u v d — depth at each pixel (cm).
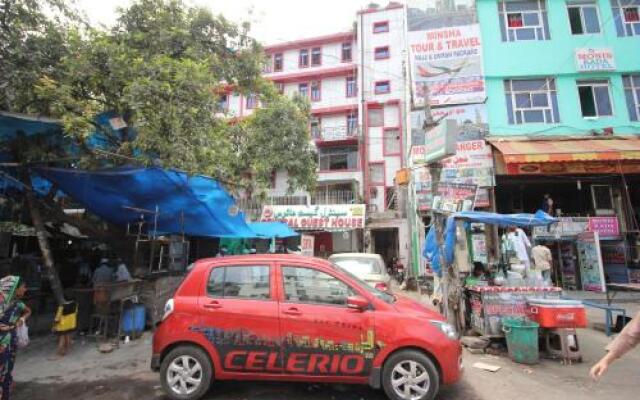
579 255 1426
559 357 632
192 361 462
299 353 451
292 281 479
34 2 746
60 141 805
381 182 2550
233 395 473
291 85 2942
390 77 2653
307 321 454
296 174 2150
